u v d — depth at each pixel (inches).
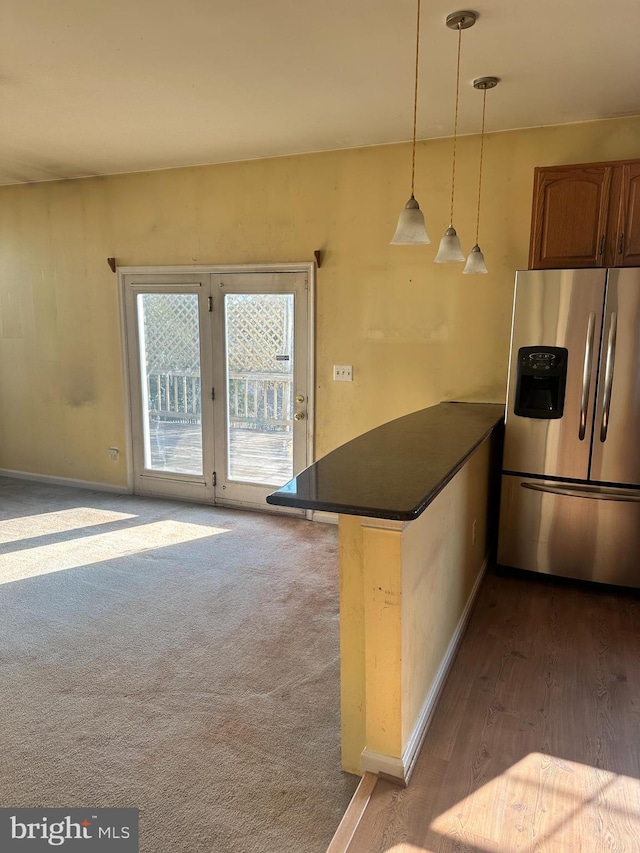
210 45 96.2
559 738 76.9
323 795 70.0
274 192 160.2
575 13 85.0
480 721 80.3
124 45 96.2
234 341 173.3
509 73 106.0
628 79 108.3
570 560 121.8
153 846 62.9
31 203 192.5
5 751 77.4
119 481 197.9
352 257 154.6
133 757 76.2
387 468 75.1
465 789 68.1
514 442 121.9
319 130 137.4
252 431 176.1
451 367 149.4
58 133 140.5
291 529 163.0
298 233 159.3
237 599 121.0
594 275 109.7
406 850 60.0
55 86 112.9
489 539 135.0
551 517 121.6
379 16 86.5
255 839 63.9
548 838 61.4
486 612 112.4
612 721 80.4
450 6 83.3
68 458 205.3
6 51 98.4
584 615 111.3
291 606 118.1
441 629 87.7
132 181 176.9
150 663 98.0
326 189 154.5
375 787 68.4
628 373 110.4
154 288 180.2
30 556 143.5
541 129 133.8
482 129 135.9
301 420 168.6
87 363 194.9
